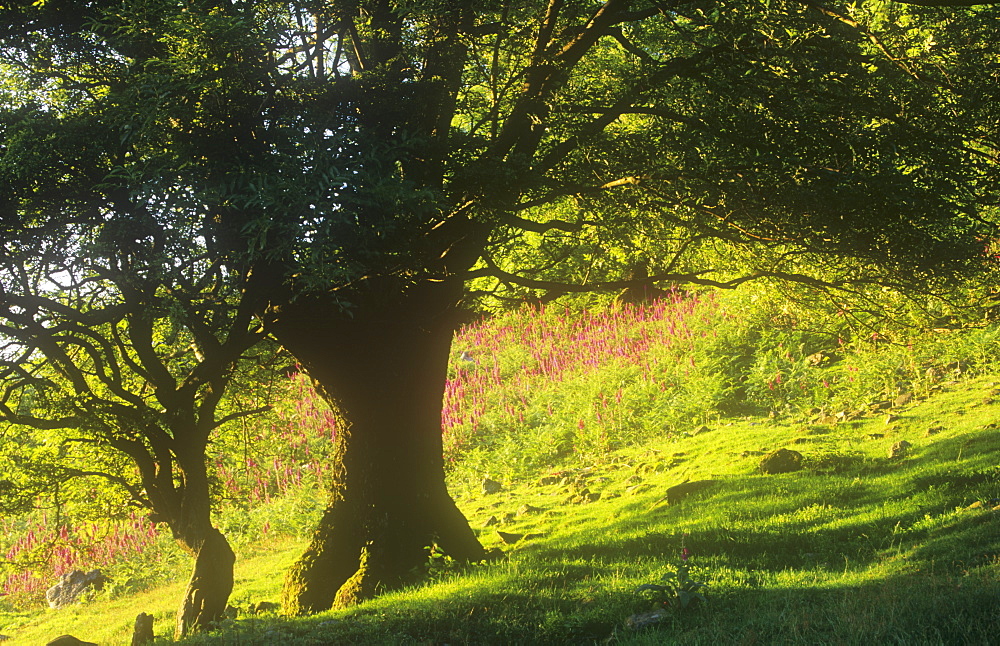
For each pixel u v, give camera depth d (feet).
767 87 29.68
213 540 34.68
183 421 34.65
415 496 35.78
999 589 21.57
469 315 38.65
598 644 24.81
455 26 30.12
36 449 42.04
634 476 51.44
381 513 35.29
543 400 73.67
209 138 26.35
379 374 35.50
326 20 30.45
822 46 28.99
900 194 28.37
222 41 25.67
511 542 42.91
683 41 34.81
